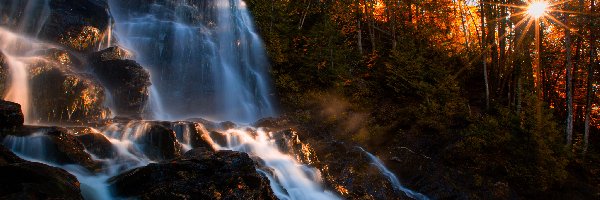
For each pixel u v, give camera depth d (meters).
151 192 7.98
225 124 14.94
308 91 21.52
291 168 12.45
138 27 20.02
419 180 15.79
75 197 6.91
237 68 22.50
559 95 26.50
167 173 8.38
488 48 22.44
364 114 20.02
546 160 15.79
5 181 6.71
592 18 19.73
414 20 28.72
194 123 12.58
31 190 6.31
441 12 26.00
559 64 24.86
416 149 17.83
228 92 21.22
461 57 24.61
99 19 17.50
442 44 24.03
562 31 22.73
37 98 12.30
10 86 11.77
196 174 8.49
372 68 24.02
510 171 16.00
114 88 14.84
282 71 22.77
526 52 21.61
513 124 16.64
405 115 19.69
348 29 27.00
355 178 14.29
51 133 9.41
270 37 23.69
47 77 12.71
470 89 23.88
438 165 16.61
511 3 22.62
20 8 15.45
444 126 18.56
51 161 8.96
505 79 22.44
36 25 15.75
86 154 9.54
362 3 27.14
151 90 18.28
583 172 17.55
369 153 16.75
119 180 8.38
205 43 21.23
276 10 25.14
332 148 16.52
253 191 8.55
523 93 20.64
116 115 14.38
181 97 19.36
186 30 20.73
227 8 24.30
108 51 15.91
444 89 19.86
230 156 9.23
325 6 27.00
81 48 16.25
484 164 16.41
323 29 23.72
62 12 16.28
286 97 21.31
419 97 20.94
